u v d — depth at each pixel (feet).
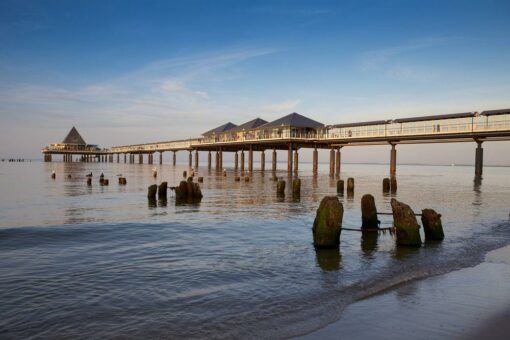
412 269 36.70
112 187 133.69
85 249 42.29
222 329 23.67
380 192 122.42
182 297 28.86
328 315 25.66
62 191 118.32
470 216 71.36
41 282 31.53
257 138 240.73
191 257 40.06
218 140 282.77
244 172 255.91
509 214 73.72
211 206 83.97
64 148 529.86
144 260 38.52
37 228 51.62
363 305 27.48
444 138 170.91
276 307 27.12
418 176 253.65
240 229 55.77
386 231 53.78
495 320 24.85
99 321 24.70
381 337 22.43
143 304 27.45
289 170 217.36
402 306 27.25
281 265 37.76
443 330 23.35
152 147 399.85
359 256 41.65
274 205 85.71
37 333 23.04
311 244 47.11
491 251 44.16
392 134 178.50
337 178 198.80
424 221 50.26
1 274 33.37
